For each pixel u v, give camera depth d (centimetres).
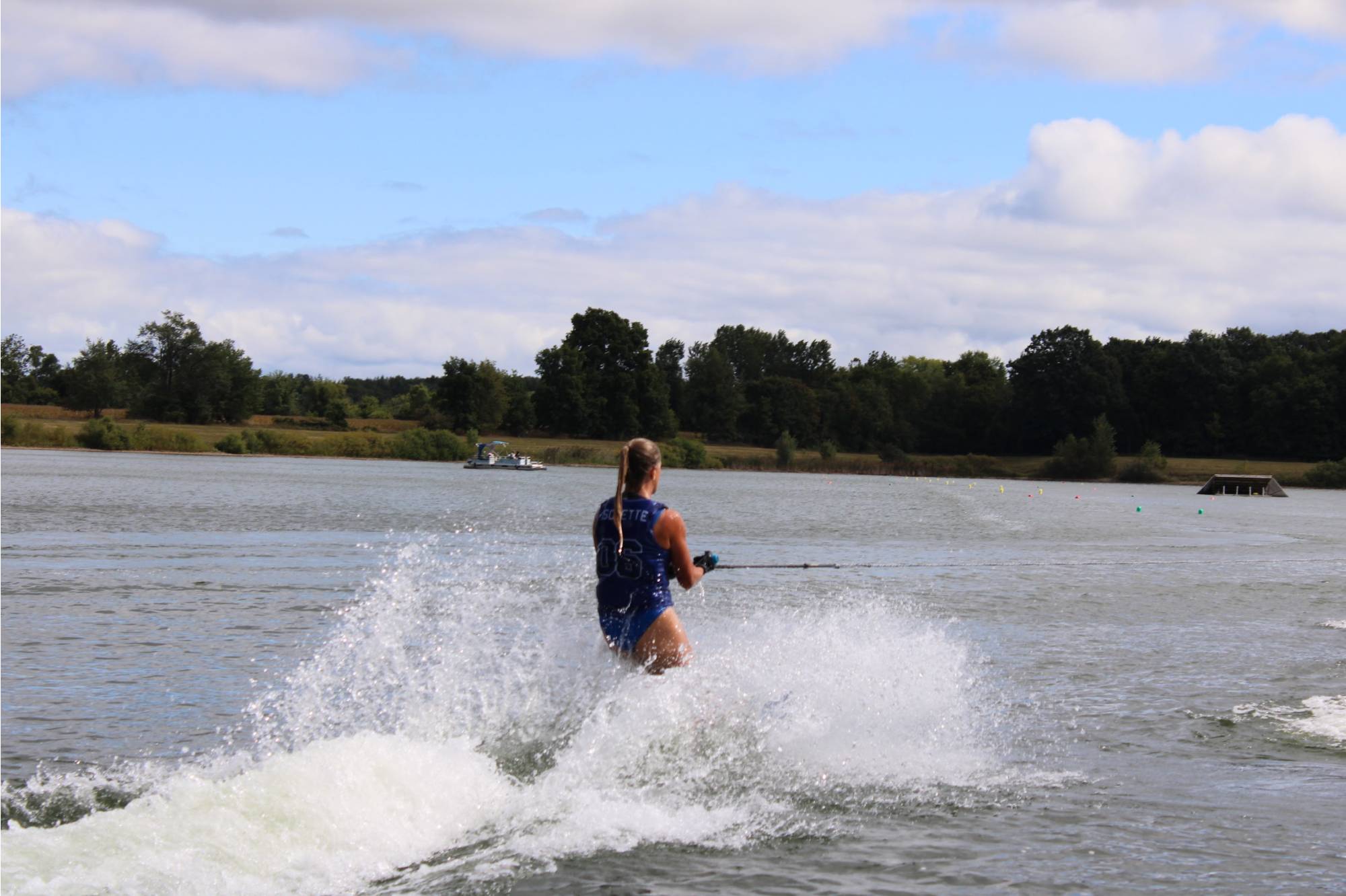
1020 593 3369
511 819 1142
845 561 4341
